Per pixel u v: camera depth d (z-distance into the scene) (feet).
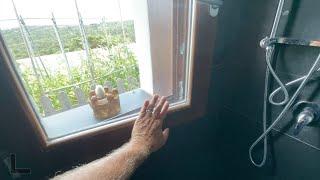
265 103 2.69
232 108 3.40
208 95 3.22
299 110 2.48
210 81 3.16
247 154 3.43
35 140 2.04
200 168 3.94
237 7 2.81
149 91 3.26
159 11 2.90
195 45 2.62
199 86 2.92
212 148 3.95
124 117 2.62
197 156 3.76
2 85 1.73
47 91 2.53
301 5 2.17
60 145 2.20
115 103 2.67
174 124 2.99
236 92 3.24
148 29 3.04
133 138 2.28
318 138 2.42
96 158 2.49
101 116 2.57
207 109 3.37
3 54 1.66
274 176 3.14
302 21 2.20
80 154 2.37
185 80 2.97
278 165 3.01
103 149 2.51
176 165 3.52
